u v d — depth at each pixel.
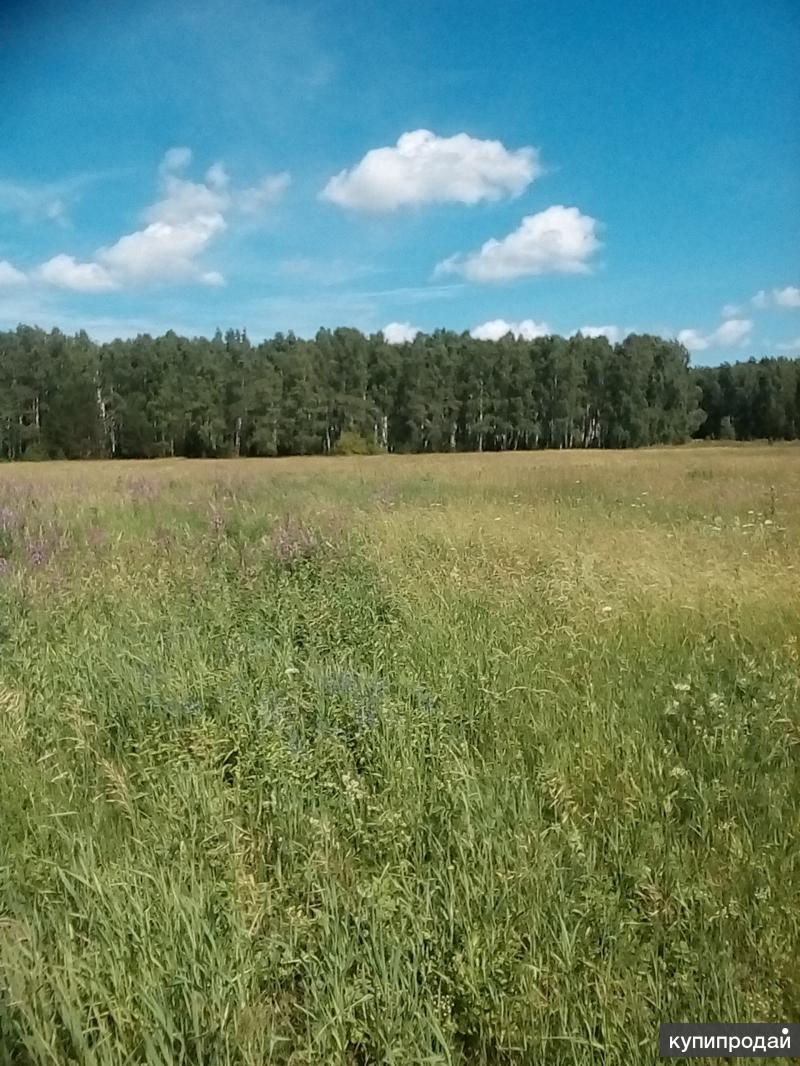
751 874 2.87
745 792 3.39
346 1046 2.26
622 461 33.69
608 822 3.22
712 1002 2.32
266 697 4.25
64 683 4.73
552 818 3.30
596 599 5.93
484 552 7.90
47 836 3.17
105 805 3.41
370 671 4.89
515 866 2.87
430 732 3.91
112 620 5.99
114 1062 2.15
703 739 3.79
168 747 3.76
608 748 3.76
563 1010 2.29
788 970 2.45
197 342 95.56
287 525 9.72
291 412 90.94
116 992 2.34
